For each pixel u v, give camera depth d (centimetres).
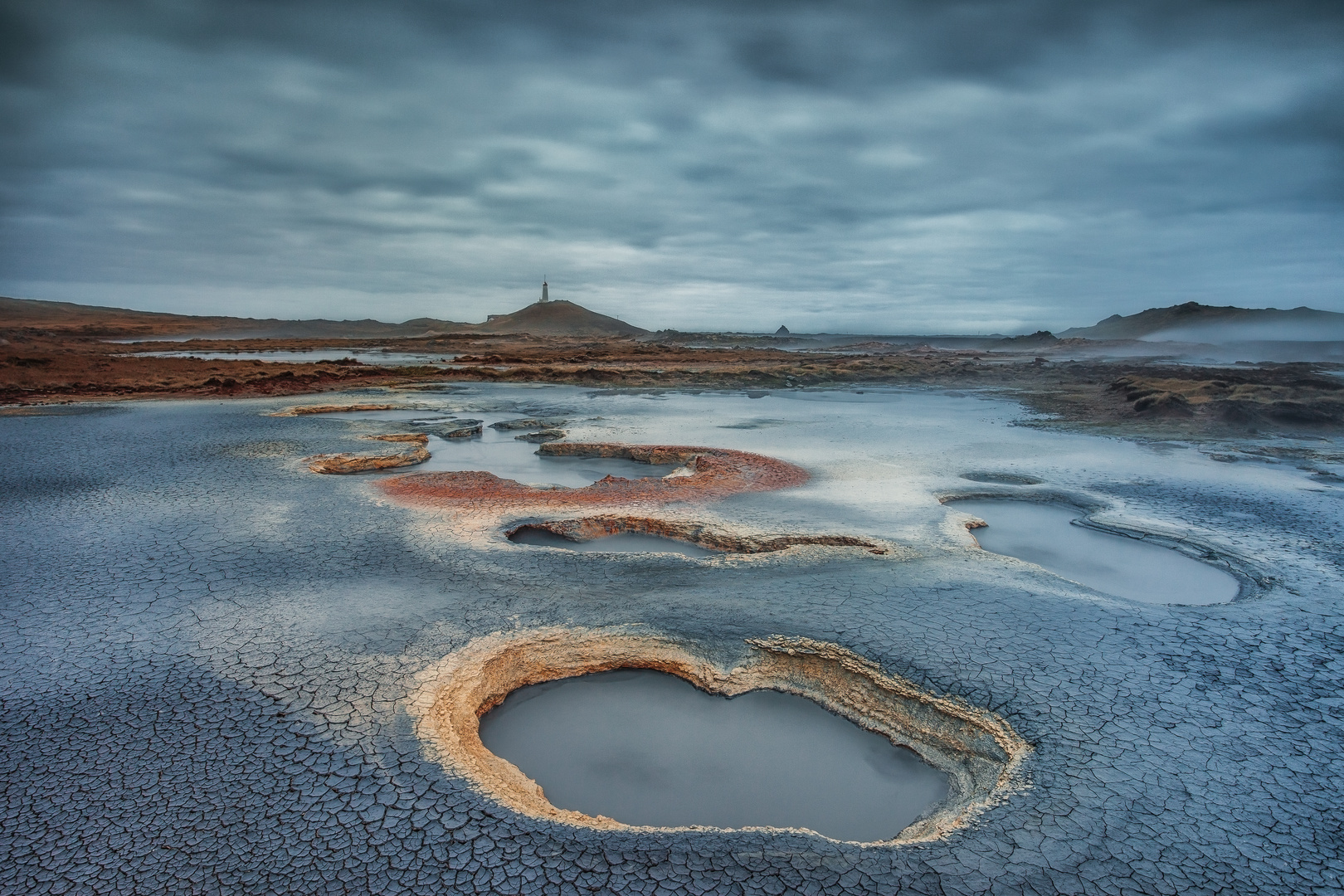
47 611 828
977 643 758
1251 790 530
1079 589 930
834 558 1045
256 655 722
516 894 431
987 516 1372
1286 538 1173
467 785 532
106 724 597
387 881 439
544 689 747
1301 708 642
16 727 593
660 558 1041
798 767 628
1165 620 830
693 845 480
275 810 498
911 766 632
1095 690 666
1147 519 1294
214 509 1284
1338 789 531
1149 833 486
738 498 1420
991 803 519
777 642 762
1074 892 438
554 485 1530
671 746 657
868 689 698
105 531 1145
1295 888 441
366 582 932
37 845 464
